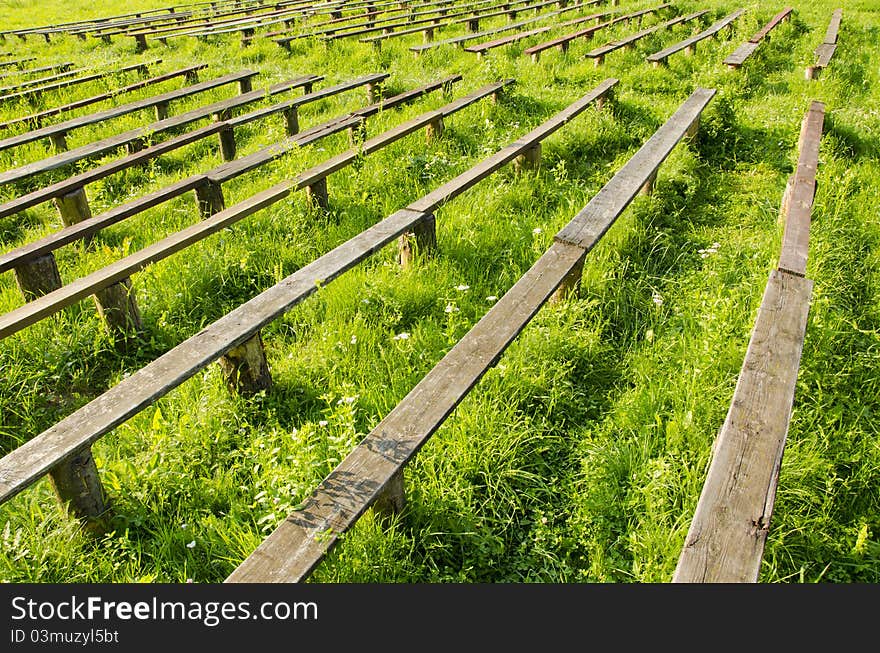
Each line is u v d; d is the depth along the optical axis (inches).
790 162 244.5
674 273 179.2
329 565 96.4
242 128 326.0
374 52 446.3
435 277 171.0
